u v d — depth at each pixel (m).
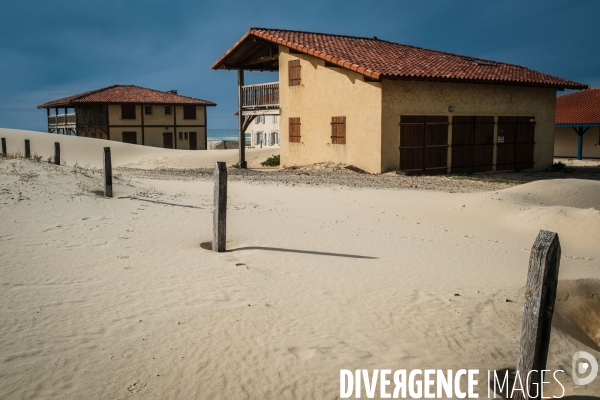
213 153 37.97
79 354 4.94
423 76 21.12
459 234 11.20
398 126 21.98
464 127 23.97
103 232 9.67
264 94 28.33
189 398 4.38
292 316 5.98
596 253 10.09
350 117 22.89
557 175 24.48
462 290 7.12
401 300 6.63
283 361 4.96
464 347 5.43
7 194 11.80
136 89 57.31
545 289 4.18
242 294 6.62
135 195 14.03
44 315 5.74
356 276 7.62
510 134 25.67
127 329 5.48
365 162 22.41
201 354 5.04
